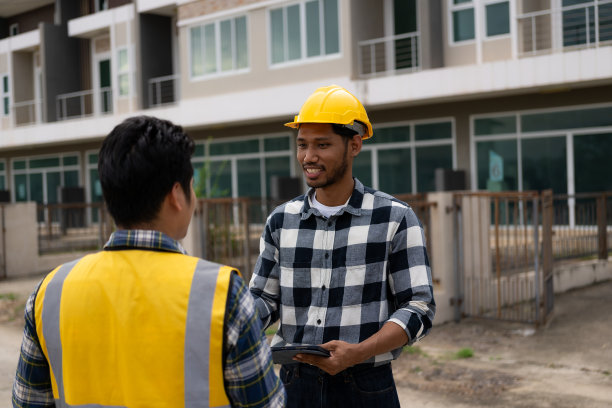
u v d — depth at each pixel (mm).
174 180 1443
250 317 1394
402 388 5125
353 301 2049
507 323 7328
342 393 2059
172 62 21125
